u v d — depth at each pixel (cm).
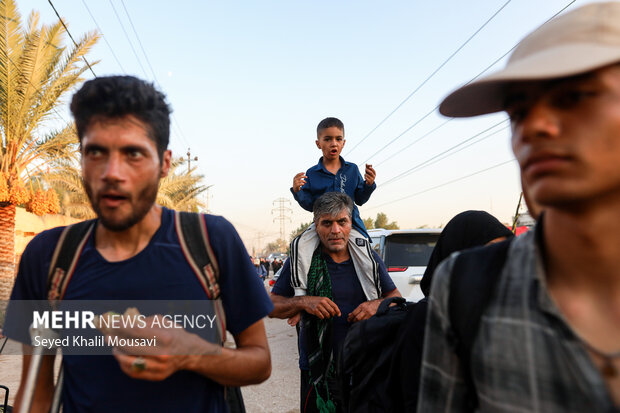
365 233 240
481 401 65
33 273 106
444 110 70
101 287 101
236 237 111
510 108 57
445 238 148
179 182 1648
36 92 887
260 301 112
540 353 57
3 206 923
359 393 139
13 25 812
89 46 902
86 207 1573
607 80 49
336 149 305
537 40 58
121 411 98
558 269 60
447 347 72
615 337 54
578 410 54
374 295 219
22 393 100
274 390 407
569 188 50
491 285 65
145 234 105
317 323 209
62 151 1009
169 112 108
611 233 53
